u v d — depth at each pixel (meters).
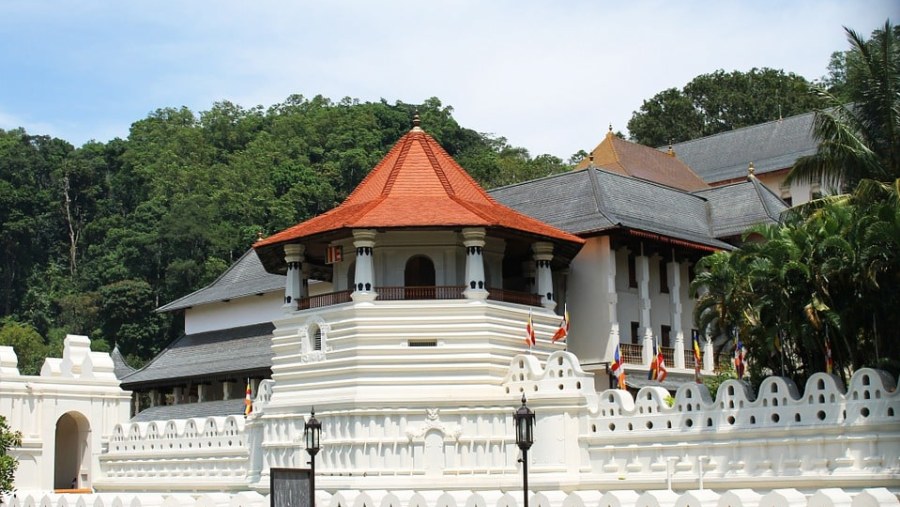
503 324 47.41
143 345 114.81
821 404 37.22
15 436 47.47
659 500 29.11
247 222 127.31
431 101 166.62
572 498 30.45
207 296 76.69
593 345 55.47
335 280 50.72
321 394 47.28
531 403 44.38
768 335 41.47
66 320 122.69
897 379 38.41
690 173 84.19
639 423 42.16
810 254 40.56
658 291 59.56
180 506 37.06
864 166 44.38
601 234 55.38
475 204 50.59
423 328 46.41
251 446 52.22
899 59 44.25
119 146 150.25
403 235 48.94
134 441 60.75
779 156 83.38
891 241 38.25
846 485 36.06
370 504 33.34
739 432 39.16
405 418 45.34
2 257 133.75
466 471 44.66
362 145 144.62
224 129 156.75
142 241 123.12
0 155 140.62
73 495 41.56
